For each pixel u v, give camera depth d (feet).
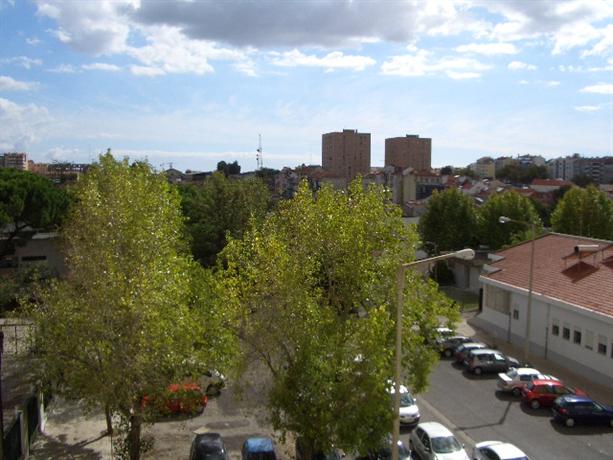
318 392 56.54
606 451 76.59
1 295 137.08
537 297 120.98
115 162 121.60
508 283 133.49
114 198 88.99
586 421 84.74
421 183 493.77
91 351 63.31
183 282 74.08
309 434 57.06
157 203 99.50
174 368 65.46
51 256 190.70
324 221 82.23
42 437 79.97
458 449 69.82
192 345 68.03
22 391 90.89
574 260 129.59
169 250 82.17
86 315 63.16
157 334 63.10
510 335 133.08
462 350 116.78
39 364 73.46
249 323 64.13
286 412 59.21
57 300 68.90
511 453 65.36
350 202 87.10
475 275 199.72
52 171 474.08
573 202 206.80
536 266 136.15
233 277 68.54
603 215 202.69
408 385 71.41
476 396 98.37
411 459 71.82
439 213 222.48
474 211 224.33
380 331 58.54
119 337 62.13
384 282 78.95
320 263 78.74
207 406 92.63
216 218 193.26
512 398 97.50
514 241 194.39
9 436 65.82
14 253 184.85
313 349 58.90
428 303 77.82
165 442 79.05
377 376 55.98
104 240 75.10
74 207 123.85
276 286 63.93
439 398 97.45
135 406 64.90
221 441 69.67
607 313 101.14
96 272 68.49
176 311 67.46
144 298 63.26
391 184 479.82
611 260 122.42
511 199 218.18
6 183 153.28
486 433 82.58
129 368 61.31
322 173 488.85
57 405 92.12
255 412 86.63
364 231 81.05
